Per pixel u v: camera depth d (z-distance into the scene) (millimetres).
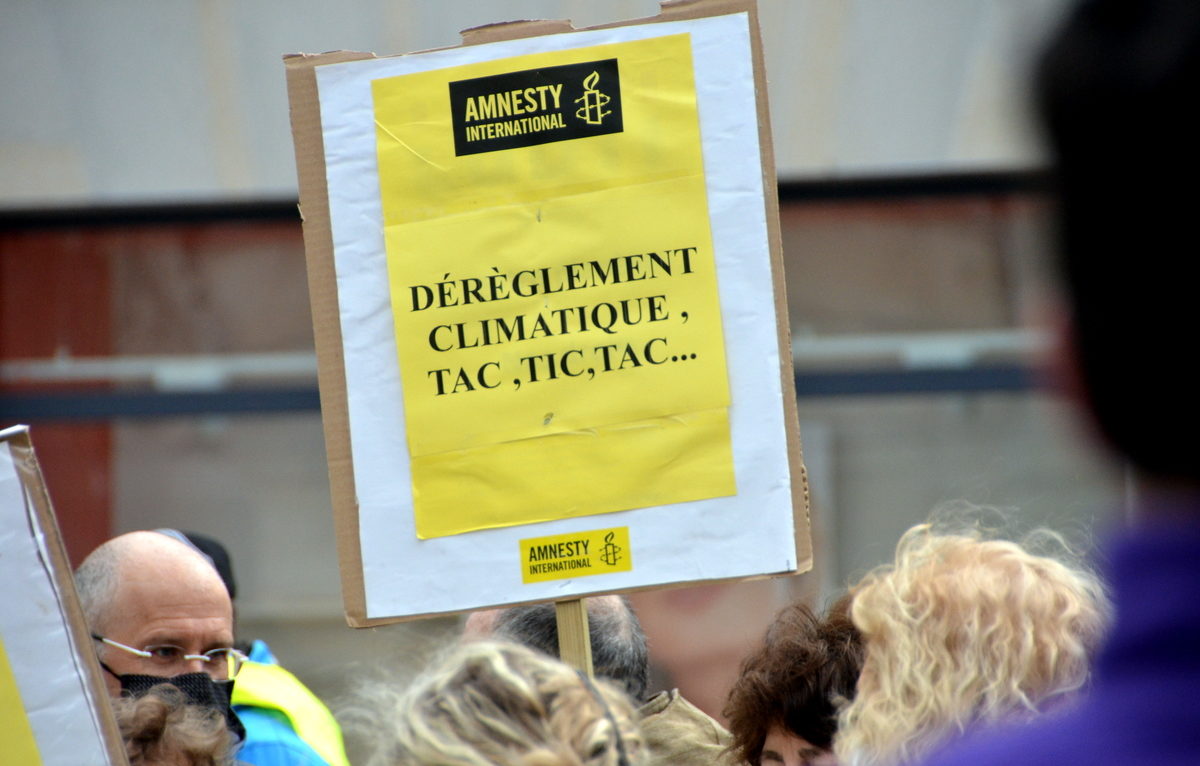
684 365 7441
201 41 20250
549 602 7492
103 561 9656
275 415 21156
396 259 7621
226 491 21094
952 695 6090
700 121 7500
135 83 20375
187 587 9586
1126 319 2180
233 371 21219
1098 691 2387
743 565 7383
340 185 7680
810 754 8109
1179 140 2105
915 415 20703
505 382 7535
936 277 20516
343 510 7594
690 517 7422
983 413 20531
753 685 8266
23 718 6547
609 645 9234
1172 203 2117
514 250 7562
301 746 9672
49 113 20422
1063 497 20016
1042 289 2371
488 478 7516
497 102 7594
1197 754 2207
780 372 7418
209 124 20391
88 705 6605
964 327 20578
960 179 20172
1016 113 2391
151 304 21156
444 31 20047
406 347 7594
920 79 19703
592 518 7445
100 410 21141
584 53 7566
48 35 20344
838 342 20766
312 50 20172
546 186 7555
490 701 4891
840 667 8008
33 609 6574
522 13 19969
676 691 9430
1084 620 6336
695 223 7480
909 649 6273
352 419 7613
